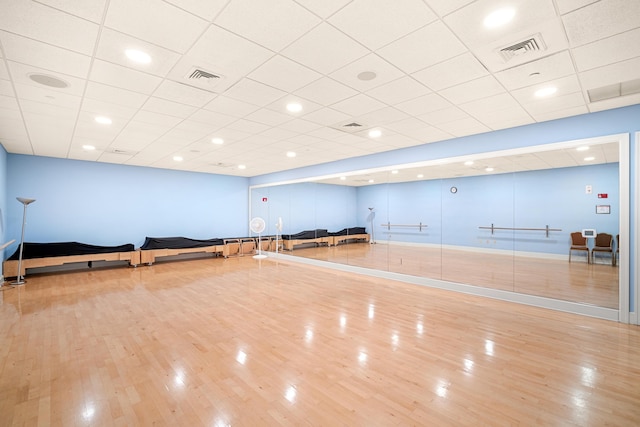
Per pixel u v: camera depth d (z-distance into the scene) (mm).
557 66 2660
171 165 7922
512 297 4395
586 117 3852
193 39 2232
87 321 3613
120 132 4742
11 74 2775
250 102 3488
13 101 3422
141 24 2045
